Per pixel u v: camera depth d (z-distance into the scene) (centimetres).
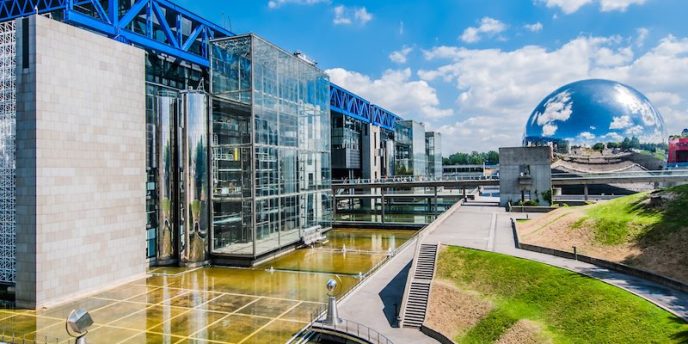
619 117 9562
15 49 4116
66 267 4241
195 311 3872
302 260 5909
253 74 5638
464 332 3192
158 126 5681
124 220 4897
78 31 4409
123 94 4925
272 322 3581
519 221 6081
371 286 4138
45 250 4053
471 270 3966
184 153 5650
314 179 7406
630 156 9300
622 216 4375
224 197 5769
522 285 3488
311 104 7375
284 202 6394
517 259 3903
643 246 3744
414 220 9306
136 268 5041
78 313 2469
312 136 7381
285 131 6475
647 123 9550
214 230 5775
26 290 4012
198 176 5672
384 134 15238
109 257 4697
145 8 6744
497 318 3184
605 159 9400
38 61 4012
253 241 5553
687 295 2919
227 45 5822
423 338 3084
